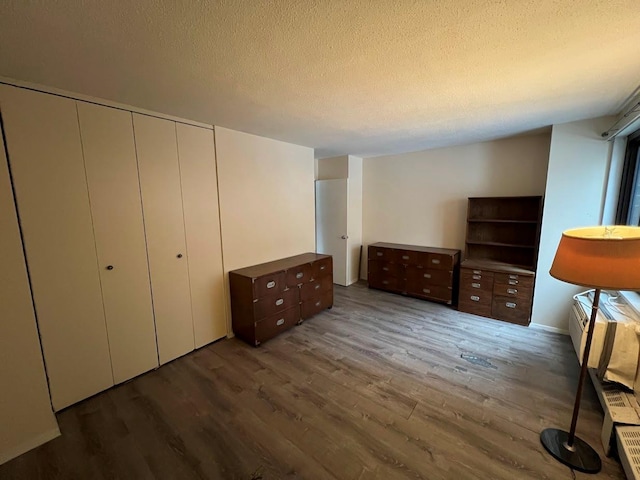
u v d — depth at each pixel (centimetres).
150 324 249
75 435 182
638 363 173
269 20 116
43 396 178
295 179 381
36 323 184
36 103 181
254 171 326
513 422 187
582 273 135
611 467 154
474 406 202
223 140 291
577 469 153
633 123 221
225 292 308
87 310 211
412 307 395
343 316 367
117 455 167
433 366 252
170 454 168
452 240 426
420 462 159
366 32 126
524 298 328
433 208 439
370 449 169
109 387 226
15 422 169
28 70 160
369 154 469
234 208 308
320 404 207
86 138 203
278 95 202
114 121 216
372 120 268
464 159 401
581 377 155
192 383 234
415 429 183
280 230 365
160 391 224
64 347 202
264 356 274
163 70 162
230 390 224
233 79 175
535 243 342
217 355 277
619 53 147
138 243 236
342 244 494
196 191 274
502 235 380
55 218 192
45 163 186
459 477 150
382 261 455
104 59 148
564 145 290
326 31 125
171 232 258
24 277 171
